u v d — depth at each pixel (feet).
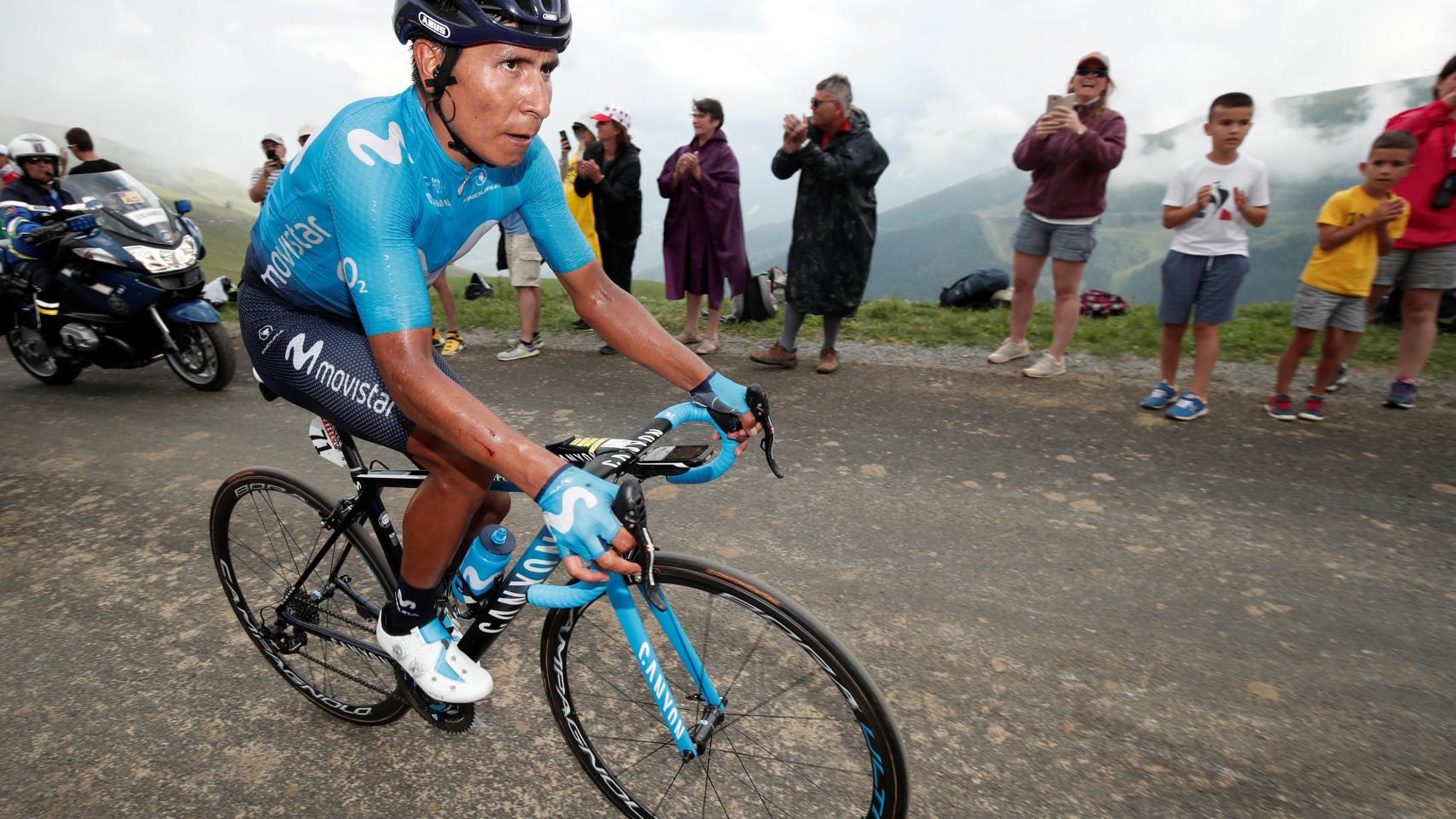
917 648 8.64
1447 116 14.25
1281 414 15.05
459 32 4.18
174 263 17.83
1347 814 6.51
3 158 20.49
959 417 15.53
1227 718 7.57
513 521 11.54
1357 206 13.41
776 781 6.44
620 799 6.44
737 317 23.79
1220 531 11.04
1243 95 13.70
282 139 21.57
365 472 6.39
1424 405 15.61
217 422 16.22
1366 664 8.33
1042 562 10.35
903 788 5.07
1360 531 10.97
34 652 8.79
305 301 5.43
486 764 7.09
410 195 4.60
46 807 6.66
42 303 17.85
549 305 27.50
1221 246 14.33
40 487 13.15
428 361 4.47
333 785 6.88
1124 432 14.65
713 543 10.96
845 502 12.04
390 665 6.72
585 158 21.17
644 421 15.83
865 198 17.28
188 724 7.63
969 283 25.72
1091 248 17.10
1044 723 7.54
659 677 5.42
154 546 11.09
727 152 19.45
